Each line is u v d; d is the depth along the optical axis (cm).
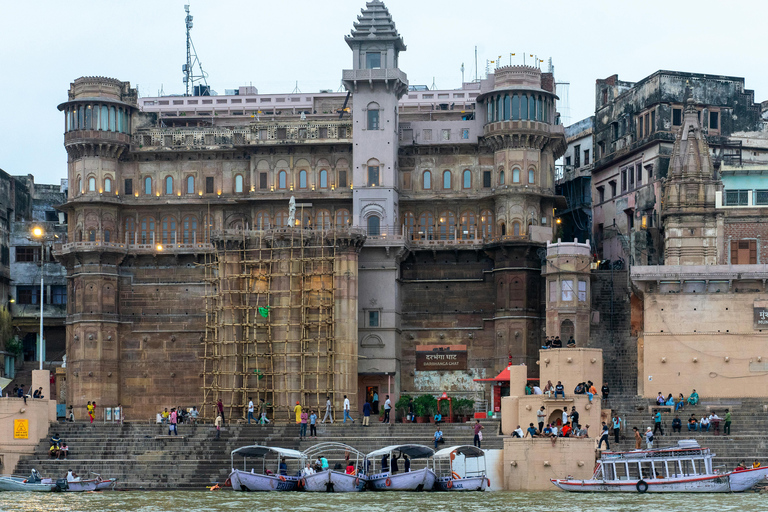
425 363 11700
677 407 9462
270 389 11000
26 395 9625
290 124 11900
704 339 9825
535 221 11725
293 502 7562
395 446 8369
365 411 10019
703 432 8919
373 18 11831
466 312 11725
